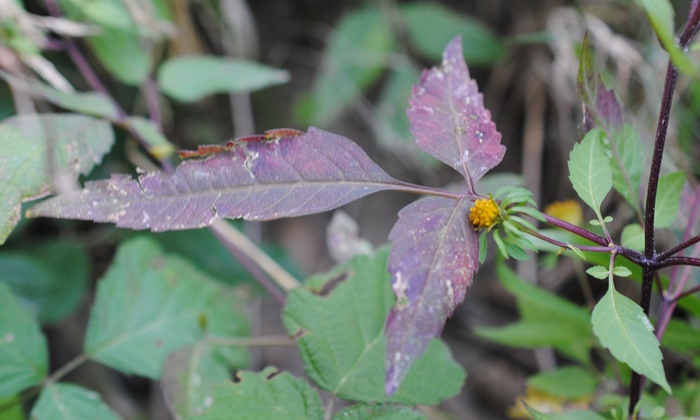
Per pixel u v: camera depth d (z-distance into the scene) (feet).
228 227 1.91
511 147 2.65
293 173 1.26
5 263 1.93
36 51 1.74
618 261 1.44
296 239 2.64
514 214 1.31
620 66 2.30
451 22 2.57
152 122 1.82
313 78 2.78
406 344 1.18
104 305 1.66
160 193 1.25
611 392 1.67
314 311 1.46
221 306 1.72
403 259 1.21
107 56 1.86
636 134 1.41
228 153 1.27
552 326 1.65
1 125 1.48
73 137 1.51
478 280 2.61
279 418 1.35
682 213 1.57
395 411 1.36
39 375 1.55
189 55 2.28
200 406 1.59
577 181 1.28
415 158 2.62
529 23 2.54
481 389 2.48
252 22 2.61
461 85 1.34
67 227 2.24
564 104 2.44
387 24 2.60
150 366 1.64
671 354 1.99
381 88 2.70
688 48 1.24
